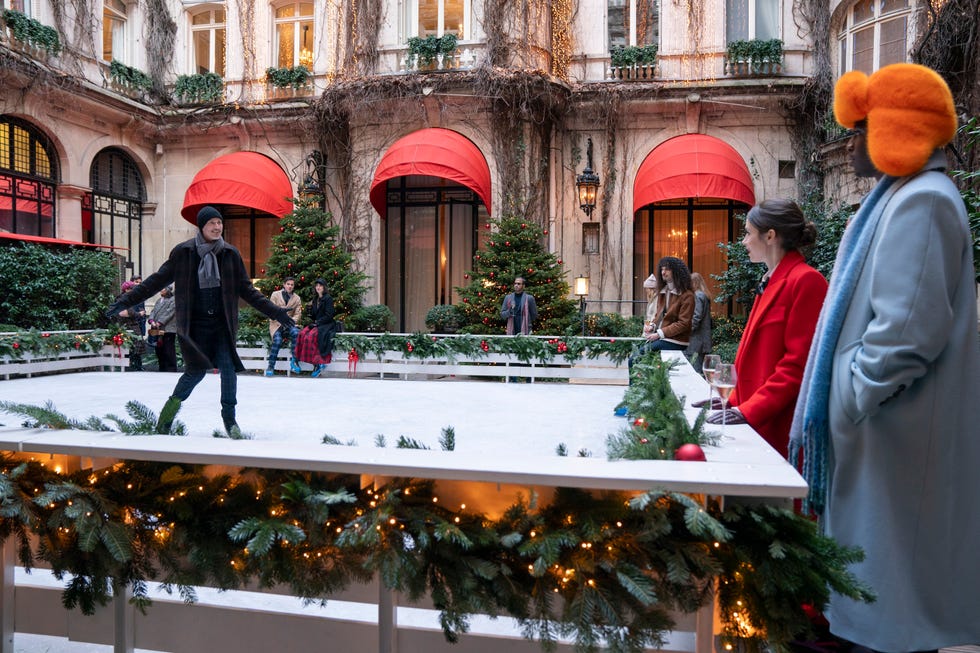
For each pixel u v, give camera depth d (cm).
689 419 250
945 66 1076
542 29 1527
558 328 1330
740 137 1540
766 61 1499
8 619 223
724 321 1416
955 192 190
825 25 1462
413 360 1082
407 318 1653
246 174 1636
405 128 1561
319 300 1118
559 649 188
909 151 191
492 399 811
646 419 221
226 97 1738
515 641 192
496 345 1051
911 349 178
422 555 185
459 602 181
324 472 200
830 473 207
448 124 1534
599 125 1567
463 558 181
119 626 211
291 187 1708
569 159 1579
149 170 1777
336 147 1666
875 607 190
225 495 203
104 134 1644
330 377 1129
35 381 967
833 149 1423
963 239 185
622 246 1564
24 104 1421
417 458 185
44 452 205
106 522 200
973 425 190
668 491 162
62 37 1512
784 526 164
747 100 1498
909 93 192
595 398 829
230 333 494
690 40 1542
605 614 169
